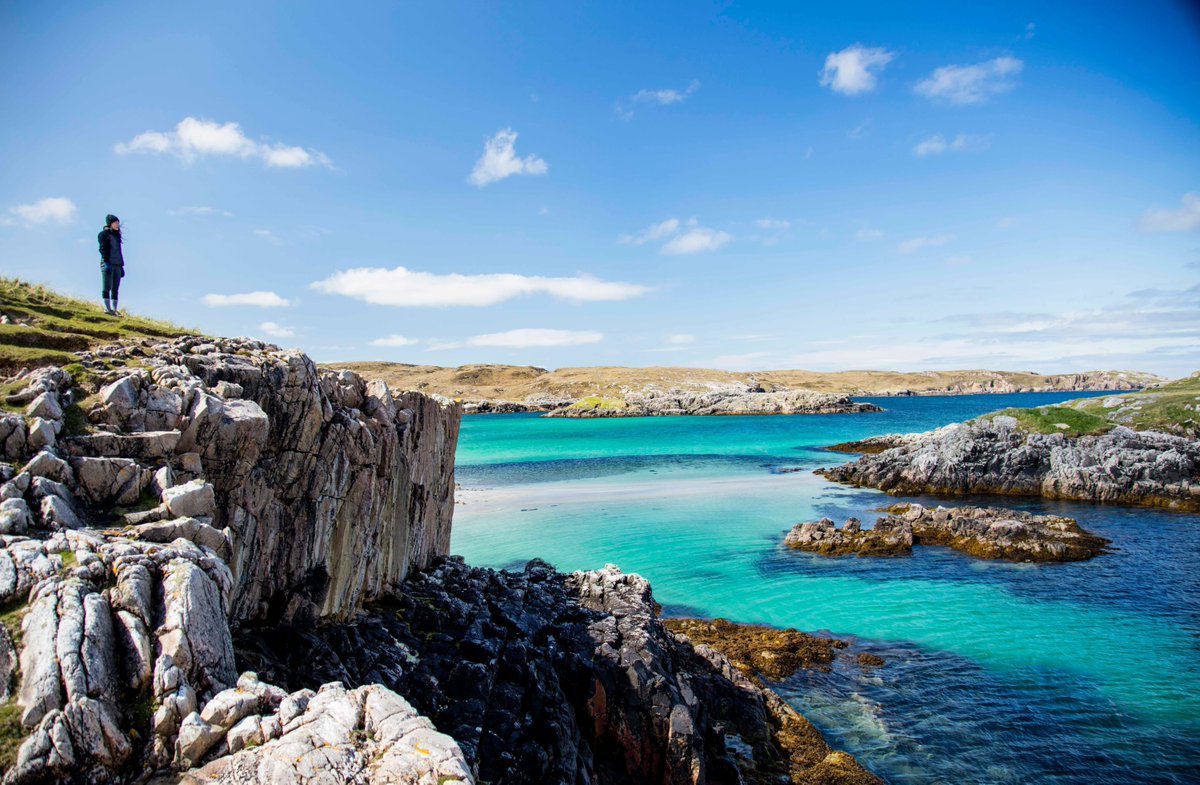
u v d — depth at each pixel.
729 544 44.75
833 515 53.75
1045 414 70.12
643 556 42.00
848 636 30.12
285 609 16.73
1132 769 20.31
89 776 8.20
